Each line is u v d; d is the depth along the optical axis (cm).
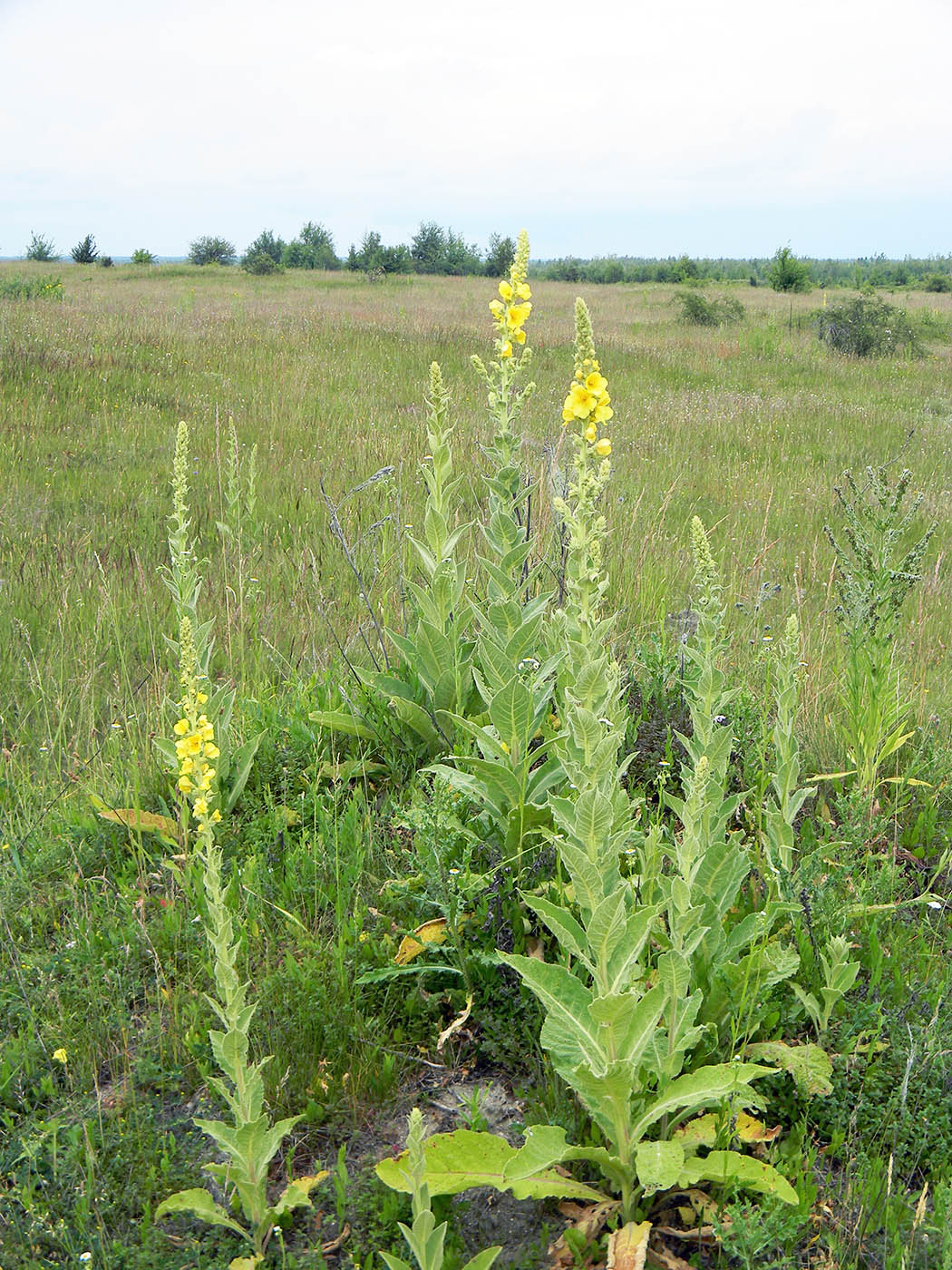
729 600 598
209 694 407
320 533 730
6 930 312
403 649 438
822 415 1388
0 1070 279
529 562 514
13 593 598
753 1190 231
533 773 349
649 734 434
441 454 400
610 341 2056
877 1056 281
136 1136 257
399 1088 274
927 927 340
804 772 432
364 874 357
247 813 402
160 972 314
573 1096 261
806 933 308
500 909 312
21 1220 236
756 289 5053
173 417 1097
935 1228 220
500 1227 237
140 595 602
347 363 1531
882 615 401
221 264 5884
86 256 5269
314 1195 245
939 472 1088
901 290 6269
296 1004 293
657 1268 221
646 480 959
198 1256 226
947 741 457
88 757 443
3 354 1257
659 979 232
